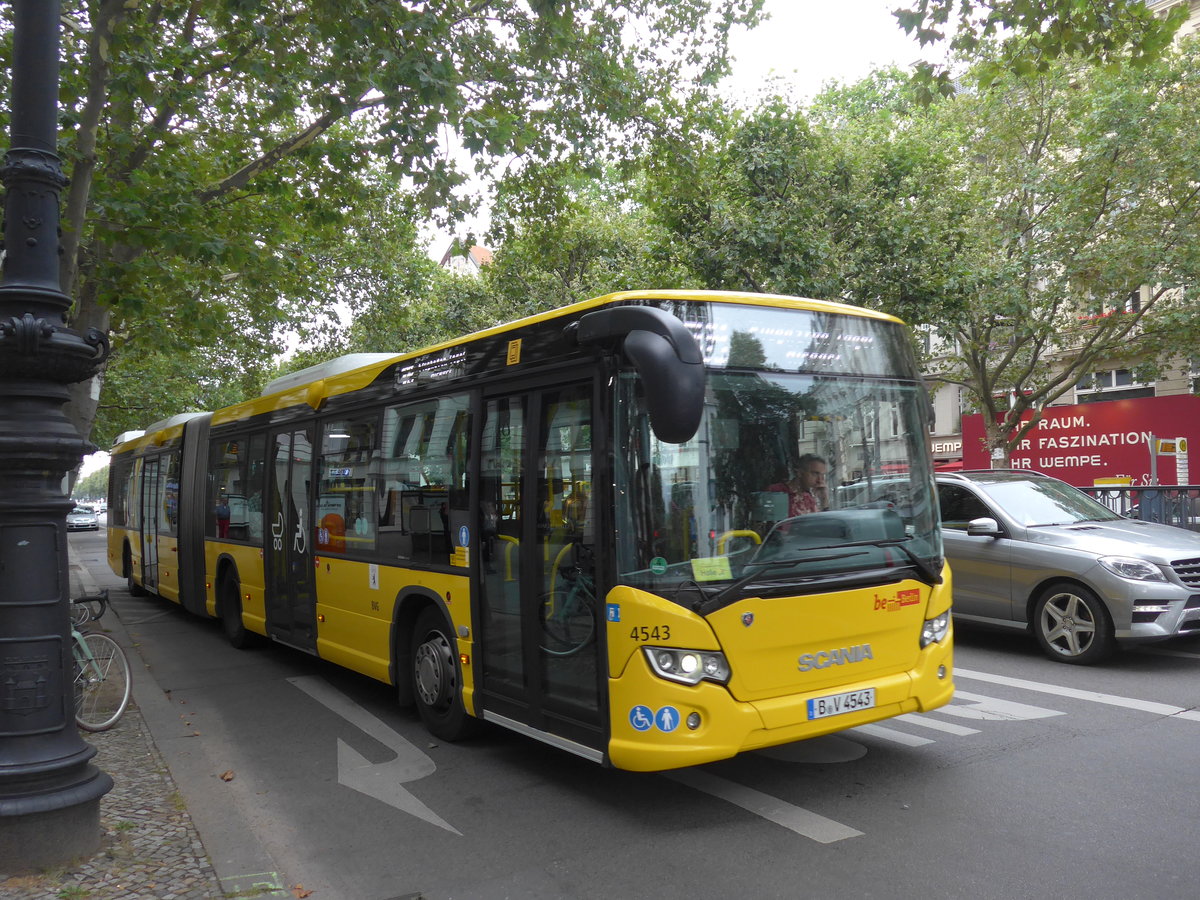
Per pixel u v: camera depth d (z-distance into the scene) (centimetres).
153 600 1577
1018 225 1753
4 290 407
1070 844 422
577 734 488
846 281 1504
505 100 1043
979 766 538
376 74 842
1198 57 1633
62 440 411
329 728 689
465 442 597
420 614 665
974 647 893
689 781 533
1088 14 880
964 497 909
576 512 493
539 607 521
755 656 451
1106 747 564
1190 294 1542
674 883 400
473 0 1016
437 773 571
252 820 500
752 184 1519
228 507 1057
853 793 501
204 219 1036
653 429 421
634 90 1216
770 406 489
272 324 2044
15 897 376
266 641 1069
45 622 411
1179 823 441
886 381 539
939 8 900
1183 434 1825
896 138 1642
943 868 402
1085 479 1962
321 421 828
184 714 745
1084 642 796
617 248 2267
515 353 550
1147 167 1552
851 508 503
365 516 733
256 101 1170
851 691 477
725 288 1526
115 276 1002
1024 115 1717
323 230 1229
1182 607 752
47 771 406
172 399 3481
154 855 426
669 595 443
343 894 405
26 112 413
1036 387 2247
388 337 2302
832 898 379
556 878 412
